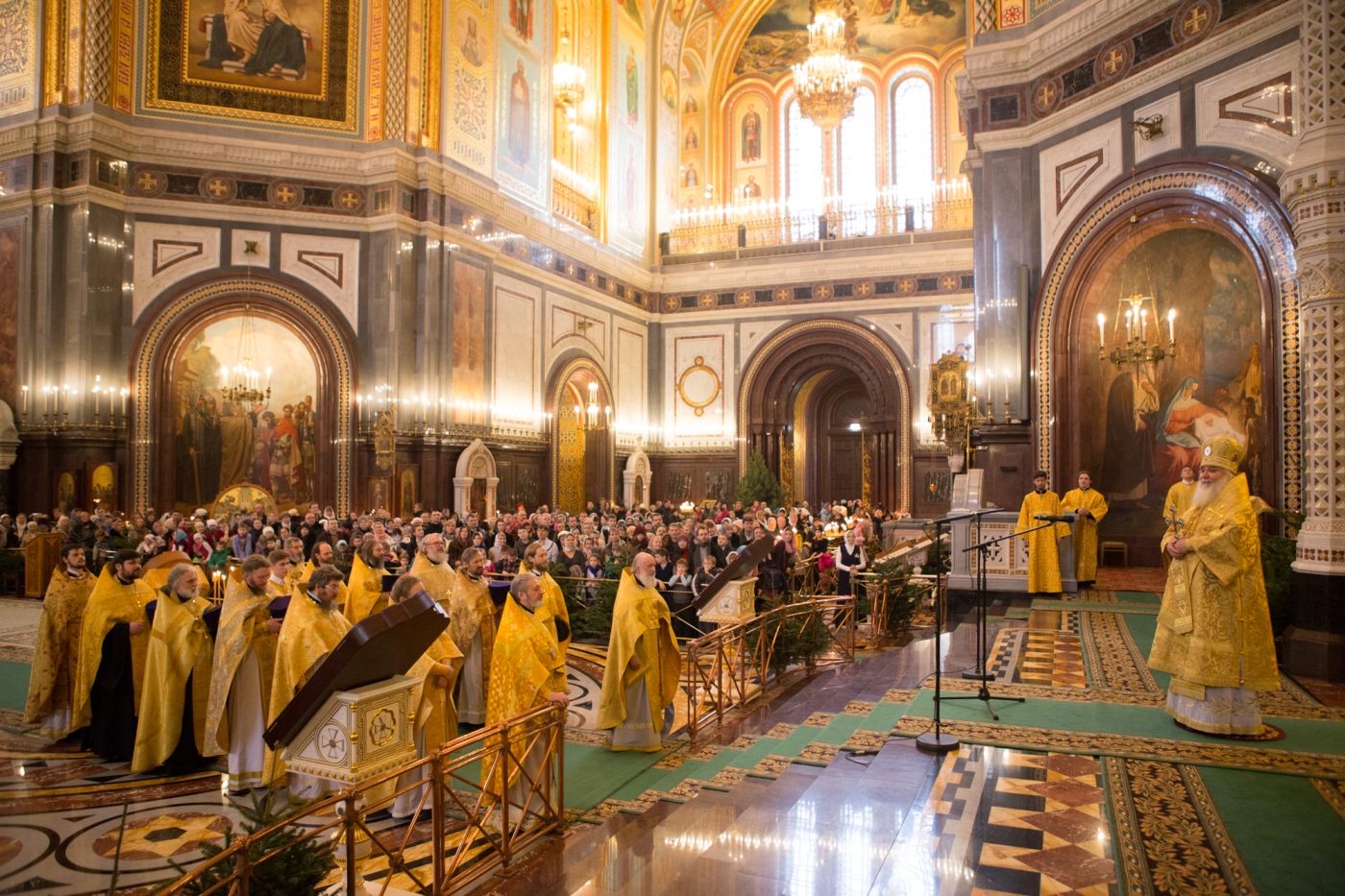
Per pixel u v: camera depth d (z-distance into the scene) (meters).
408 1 21.73
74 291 19.53
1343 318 8.82
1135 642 9.97
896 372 30.27
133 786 6.92
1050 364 14.98
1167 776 5.59
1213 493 6.54
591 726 8.49
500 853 5.19
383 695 4.89
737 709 8.69
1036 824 4.83
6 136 19.92
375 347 21.42
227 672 6.68
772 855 4.50
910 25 32.81
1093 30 14.05
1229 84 11.91
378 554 8.51
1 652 11.73
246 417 21.45
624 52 31.53
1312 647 8.69
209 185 20.94
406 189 21.67
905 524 27.73
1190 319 13.62
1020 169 15.61
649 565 7.64
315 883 4.20
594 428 29.66
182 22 20.91
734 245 33.31
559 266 27.47
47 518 18.25
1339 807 5.04
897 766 5.88
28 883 5.18
